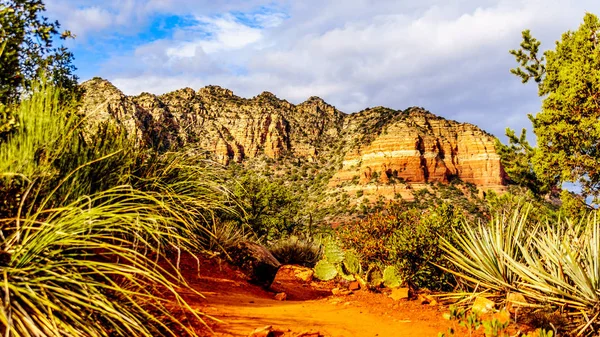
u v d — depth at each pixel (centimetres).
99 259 473
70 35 621
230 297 642
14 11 529
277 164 18788
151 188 648
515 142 1933
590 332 526
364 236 952
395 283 831
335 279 1039
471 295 662
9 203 419
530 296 596
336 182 16838
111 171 583
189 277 686
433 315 613
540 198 1848
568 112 1572
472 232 745
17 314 314
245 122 19675
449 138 17912
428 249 842
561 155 1589
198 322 462
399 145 16750
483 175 17150
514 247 713
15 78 506
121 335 353
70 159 503
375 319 588
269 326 462
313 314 603
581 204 1600
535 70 1998
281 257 1395
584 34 1630
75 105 544
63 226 384
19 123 458
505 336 453
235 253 855
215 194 757
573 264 561
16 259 360
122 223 432
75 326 335
